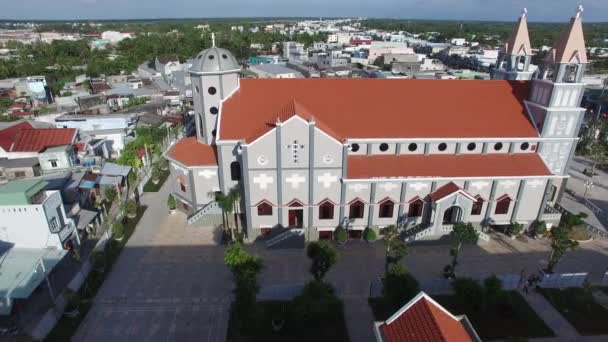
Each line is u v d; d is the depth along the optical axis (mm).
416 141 48281
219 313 38938
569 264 46906
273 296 40250
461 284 38188
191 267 45781
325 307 35125
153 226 54438
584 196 63969
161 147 80812
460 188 47188
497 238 51906
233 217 53688
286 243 49125
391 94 50938
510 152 50875
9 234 42750
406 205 49375
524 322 37656
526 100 52625
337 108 49625
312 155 45031
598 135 86000
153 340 35812
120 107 114062
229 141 48000
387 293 36938
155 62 176750
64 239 44344
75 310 38281
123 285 42719
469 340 24109
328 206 48875
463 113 50500
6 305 36219
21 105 120500
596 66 180750
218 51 50062
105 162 68875
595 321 38062
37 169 61781
